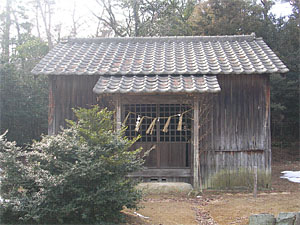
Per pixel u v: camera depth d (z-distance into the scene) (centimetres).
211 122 1080
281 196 977
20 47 2197
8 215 650
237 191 1062
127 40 1288
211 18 2091
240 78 1082
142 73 1032
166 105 1101
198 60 1109
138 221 713
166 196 996
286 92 1986
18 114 1631
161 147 1098
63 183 618
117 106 988
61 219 633
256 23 2027
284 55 2056
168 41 1285
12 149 661
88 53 1185
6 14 2427
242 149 1077
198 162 1048
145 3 2470
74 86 1096
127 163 686
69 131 693
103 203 636
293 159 1925
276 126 2162
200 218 764
